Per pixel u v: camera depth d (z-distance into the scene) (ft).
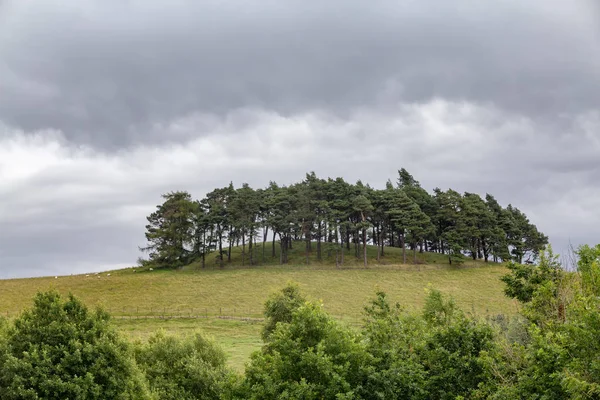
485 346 81.46
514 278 94.22
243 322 255.91
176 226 397.80
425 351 84.69
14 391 94.27
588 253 74.74
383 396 74.79
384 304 105.70
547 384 66.33
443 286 326.03
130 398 105.50
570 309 71.41
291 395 72.59
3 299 299.17
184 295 317.01
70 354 102.17
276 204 404.36
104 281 351.46
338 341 81.15
